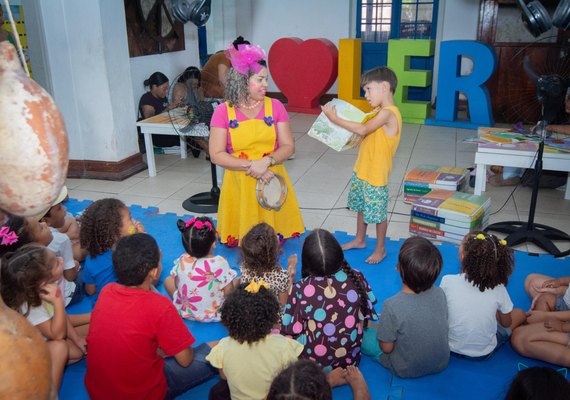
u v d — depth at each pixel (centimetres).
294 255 284
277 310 176
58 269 198
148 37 556
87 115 461
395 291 280
